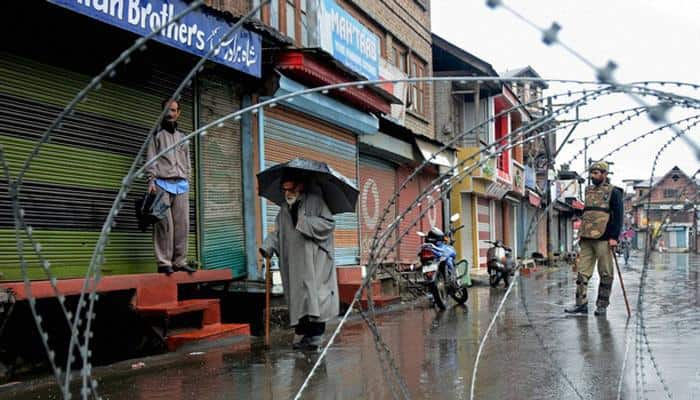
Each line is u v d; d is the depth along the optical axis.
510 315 10.90
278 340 8.30
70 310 6.71
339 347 7.68
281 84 10.29
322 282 7.26
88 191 7.37
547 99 3.26
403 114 18.48
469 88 23.39
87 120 7.40
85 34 7.30
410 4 20.00
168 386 5.50
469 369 6.21
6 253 6.34
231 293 9.36
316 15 12.34
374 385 5.53
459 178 3.79
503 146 3.93
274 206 11.02
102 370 6.25
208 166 9.47
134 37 7.55
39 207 6.74
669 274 24.30
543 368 6.14
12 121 6.51
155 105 8.49
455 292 13.24
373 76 15.28
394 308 12.94
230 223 9.90
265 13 11.50
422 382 5.64
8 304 5.84
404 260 17.95
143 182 8.10
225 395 5.16
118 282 6.76
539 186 38.19
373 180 16.28
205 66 9.20
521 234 36.94
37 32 6.77
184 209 7.90
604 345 7.40
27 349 6.40
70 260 7.07
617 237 10.04
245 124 10.31
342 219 14.10
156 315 7.02
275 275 10.34
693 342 7.57
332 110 12.18
